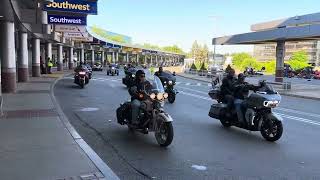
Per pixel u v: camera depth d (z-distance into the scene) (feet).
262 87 33.65
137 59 416.05
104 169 21.08
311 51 399.03
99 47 278.87
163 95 29.99
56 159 22.79
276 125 31.45
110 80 115.44
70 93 69.92
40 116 38.81
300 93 89.92
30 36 111.24
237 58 312.29
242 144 30.27
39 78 105.40
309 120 45.57
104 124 37.76
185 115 45.80
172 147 28.68
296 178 21.75
